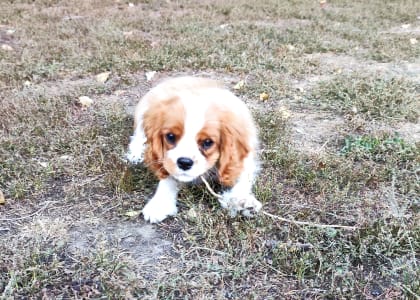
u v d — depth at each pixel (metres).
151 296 0.56
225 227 0.66
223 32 1.64
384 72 1.33
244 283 0.58
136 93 1.16
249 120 0.73
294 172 0.81
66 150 0.88
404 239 0.64
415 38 1.66
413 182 0.78
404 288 0.56
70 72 1.26
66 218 0.70
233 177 0.68
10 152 0.86
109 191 0.76
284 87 1.18
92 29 1.64
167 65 1.32
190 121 0.63
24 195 0.75
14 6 1.97
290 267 0.60
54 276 0.58
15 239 0.65
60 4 2.04
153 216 0.69
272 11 2.01
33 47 1.44
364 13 2.03
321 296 0.56
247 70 1.31
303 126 1.00
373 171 0.81
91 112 1.04
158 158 0.67
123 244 0.65
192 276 0.59
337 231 0.66
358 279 0.59
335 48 1.52
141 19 1.81
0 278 0.58
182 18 1.84
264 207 0.73
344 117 1.04
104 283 0.57
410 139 0.94
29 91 1.14
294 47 1.51
